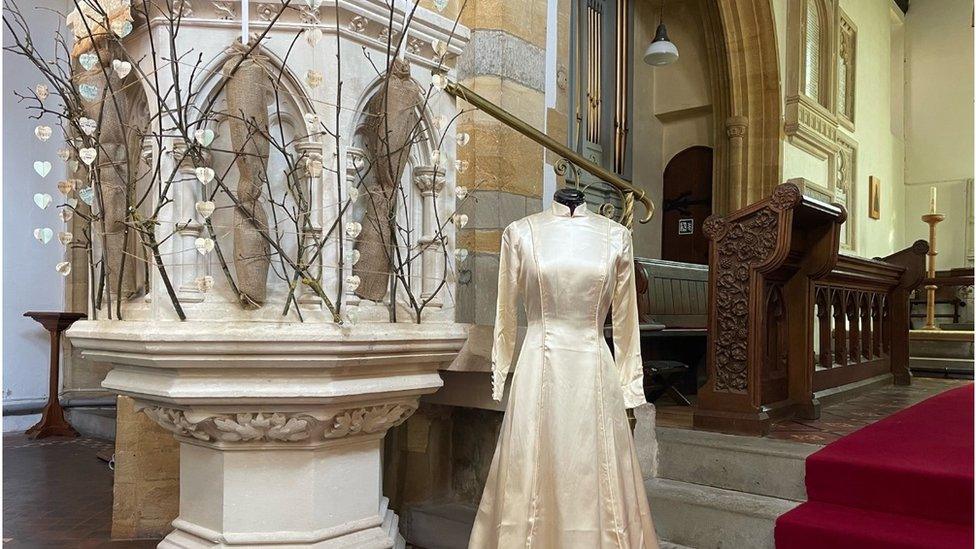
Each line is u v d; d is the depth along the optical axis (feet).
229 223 6.16
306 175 6.20
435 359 6.88
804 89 28.12
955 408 12.48
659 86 29.99
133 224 5.77
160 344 5.44
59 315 17.83
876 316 18.17
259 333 5.51
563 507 6.12
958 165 39.06
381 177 6.63
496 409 9.02
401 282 6.96
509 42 12.46
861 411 13.35
